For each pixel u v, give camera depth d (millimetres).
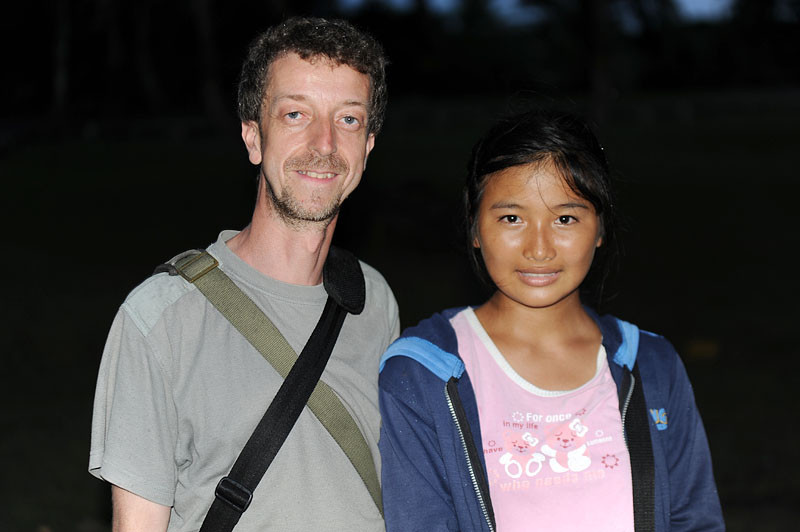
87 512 4457
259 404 1854
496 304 2129
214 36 35594
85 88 37812
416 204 11688
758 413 5715
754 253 11016
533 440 1979
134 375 1812
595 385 2045
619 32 38844
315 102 1890
